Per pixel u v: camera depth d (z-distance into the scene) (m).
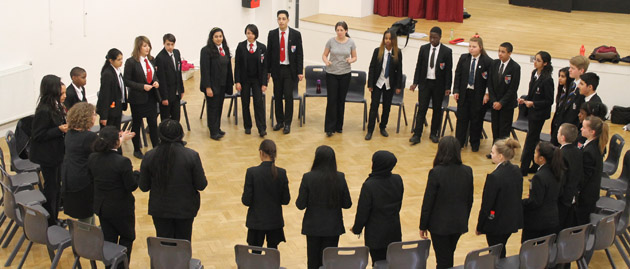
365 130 8.27
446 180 4.29
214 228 5.54
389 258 4.09
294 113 8.90
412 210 5.98
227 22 11.62
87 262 4.88
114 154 4.33
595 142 4.91
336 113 7.93
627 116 8.70
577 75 6.14
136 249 5.15
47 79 5.18
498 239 4.52
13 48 7.34
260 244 4.59
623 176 5.74
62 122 5.30
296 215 5.80
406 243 4.09
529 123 6.75
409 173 6.88
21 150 5.79
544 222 4.54
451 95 9.91
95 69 8.74
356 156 7.34
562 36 10.67
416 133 7.79
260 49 7.52
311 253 4.44
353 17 11.66
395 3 11.70
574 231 4.75
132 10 9.27
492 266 4.13
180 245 4.03
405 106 9.41
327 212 4.30
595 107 5.55
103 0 8.64
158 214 4.40
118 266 4.35
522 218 4.47
